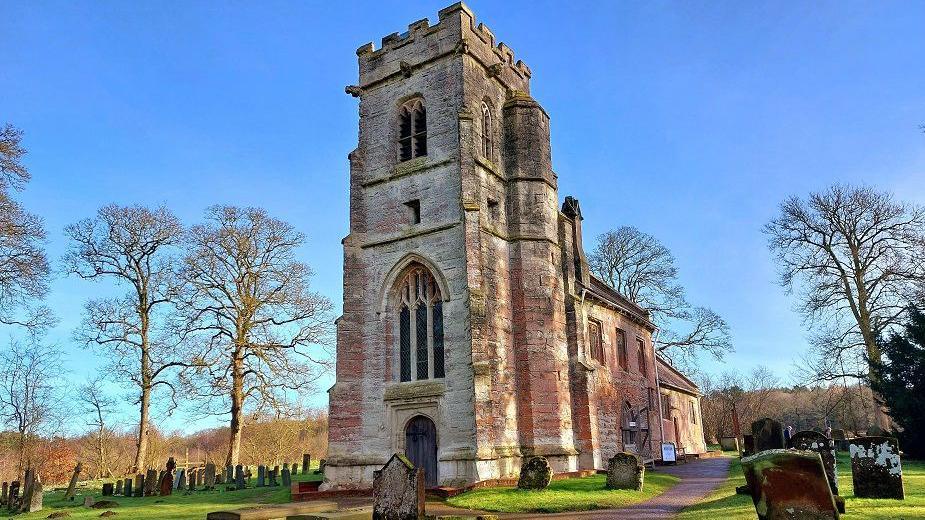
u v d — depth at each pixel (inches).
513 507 774.5
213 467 1359.5
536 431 1087.6
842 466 1027.3
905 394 1227.2
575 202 1448.1
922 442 1200.8
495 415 1050.1
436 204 1136.2
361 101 1272.1
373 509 642.2
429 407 1054.4
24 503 1037.8
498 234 1157.7
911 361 1243.8
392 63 1253.1
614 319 1569.9
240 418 1675.7
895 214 1640.0
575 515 717.9
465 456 980.6
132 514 896.3
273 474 1327.5
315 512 656.4
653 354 1804.9
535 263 1173.7
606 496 820.0
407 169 1180.5
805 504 463.2
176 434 3358.8
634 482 880.3
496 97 1263.5
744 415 3467.0
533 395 1103.6
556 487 898.1
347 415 1088.2
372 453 1073.5
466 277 1047.6
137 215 1752.0
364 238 1190.9
